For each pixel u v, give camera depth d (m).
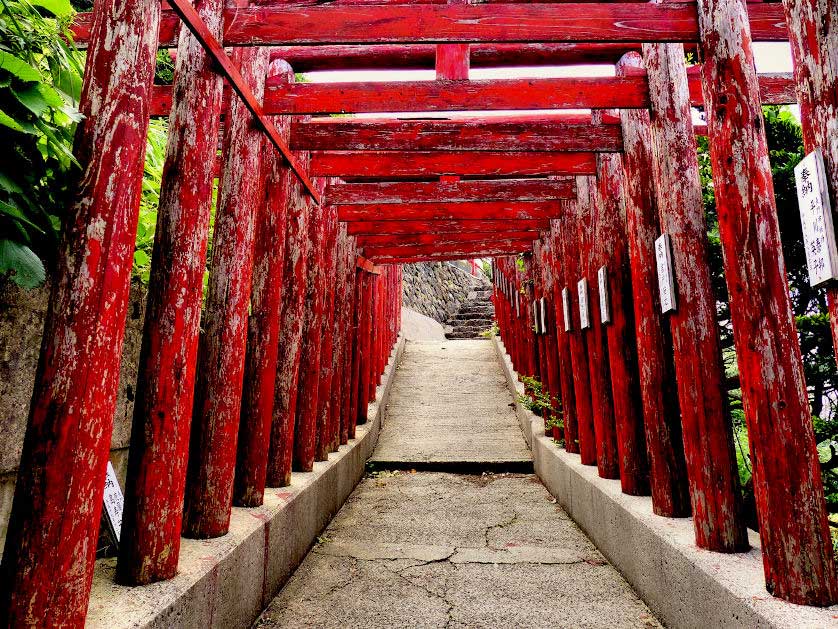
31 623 1.15
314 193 3.78
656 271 2.78
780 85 3.05
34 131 1.41
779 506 1.60
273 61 3.15
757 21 2.76
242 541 2.14
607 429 3.54
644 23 2.06
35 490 1.19
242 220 2.39
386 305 9.06
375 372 7.55
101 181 1.29
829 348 2.72
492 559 3.16
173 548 1.71
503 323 9.82
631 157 2.92
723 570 1.84
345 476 4.55
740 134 1.81
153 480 1.68
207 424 2.19
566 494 4.16
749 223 1.76
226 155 2.46
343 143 3.29
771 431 1.64
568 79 2.72
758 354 1.68
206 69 1.93
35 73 1.33
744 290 1.74
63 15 1.88
